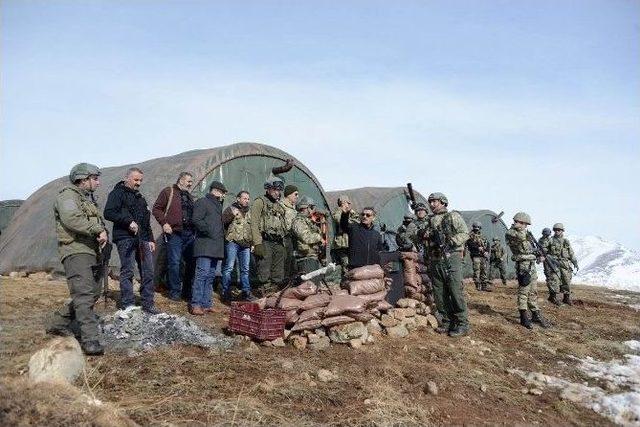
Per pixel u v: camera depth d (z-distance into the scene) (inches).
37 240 492.7
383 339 326.3
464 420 221.0
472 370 289.4
